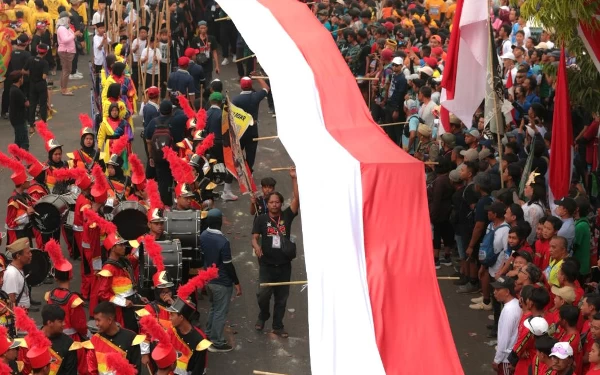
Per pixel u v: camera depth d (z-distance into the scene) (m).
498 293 30.16
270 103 62.75
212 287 35.03
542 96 47.12
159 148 46.16
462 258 39.69
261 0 48.84
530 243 35.72
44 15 72.31
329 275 26.12
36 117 62.75
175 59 67.69
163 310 30.23
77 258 42.72
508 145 41.12
